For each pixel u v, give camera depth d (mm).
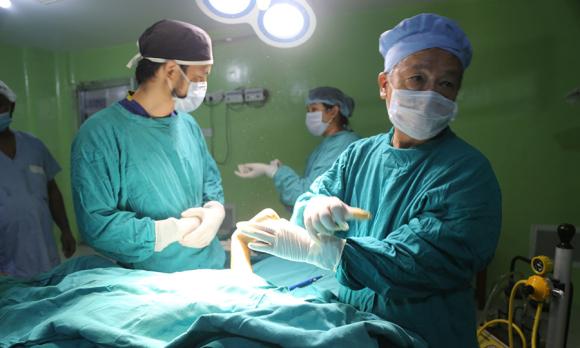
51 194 2129
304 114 2912
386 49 965
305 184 2111
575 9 2262
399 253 778
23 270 1853
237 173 2346
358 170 1069
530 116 2412
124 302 825
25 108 3375
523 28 2367
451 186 817
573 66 2297
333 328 711
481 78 2479
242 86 3021
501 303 2471
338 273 840
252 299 839
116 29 2820
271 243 876
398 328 758
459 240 782
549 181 2416
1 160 1824
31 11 2420
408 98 869
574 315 2305
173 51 1122
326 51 2801
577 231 2375
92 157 1132
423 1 2496
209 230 1259
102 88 3520
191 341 698
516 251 2516
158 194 1246
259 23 1249
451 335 869
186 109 1259
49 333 761
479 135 2523
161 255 1287
